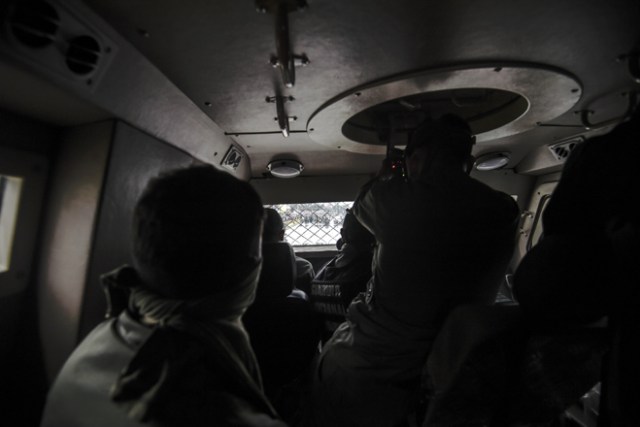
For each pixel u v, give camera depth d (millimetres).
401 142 1928
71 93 875
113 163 1045
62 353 985
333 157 2420
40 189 1062
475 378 761
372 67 1128
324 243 3086
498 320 732
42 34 742
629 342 576
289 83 1004
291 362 1488
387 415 1082
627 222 562
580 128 1848
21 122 1008
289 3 804
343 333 1243
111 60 931
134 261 469
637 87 1303
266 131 1777
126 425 383
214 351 446
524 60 1091
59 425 438
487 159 2354
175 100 1276
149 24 878
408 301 1024
